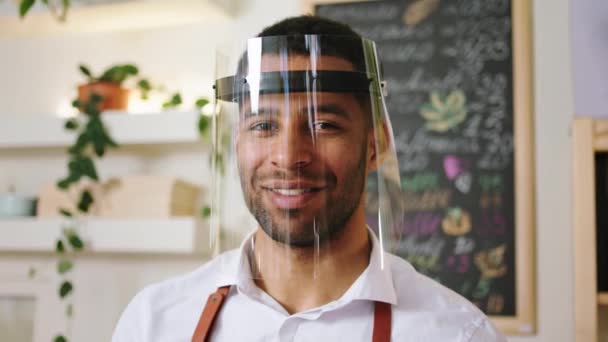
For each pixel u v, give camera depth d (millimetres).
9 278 2047
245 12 1956
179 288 1088
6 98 2123
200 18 1946
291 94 767
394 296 935
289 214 778
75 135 1896
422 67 1834
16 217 1950
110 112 1869
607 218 1449
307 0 1898
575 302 1414
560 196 1724
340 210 789
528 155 1738
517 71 1766
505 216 1753
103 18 1945
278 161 768
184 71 1987
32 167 2088
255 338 945
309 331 928
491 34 1804
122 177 1877
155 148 1966
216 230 895
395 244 912
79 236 1850
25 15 1840
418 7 1850
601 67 1497
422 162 1810
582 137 1440
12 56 2135
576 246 1424
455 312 964
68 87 2080
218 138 893
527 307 1701
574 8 1526
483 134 1783
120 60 2043
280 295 949
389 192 888
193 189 1941
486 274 1746
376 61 849
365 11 1875
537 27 1786
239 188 876
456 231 1773
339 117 776
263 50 788
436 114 1814
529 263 1712
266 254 855
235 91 821
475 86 1800
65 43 2096
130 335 1061
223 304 997
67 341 1978
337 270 911
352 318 932
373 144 844
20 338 2025
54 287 2012
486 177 1771
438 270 1771
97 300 1977
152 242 1795
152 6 1841
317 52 778
